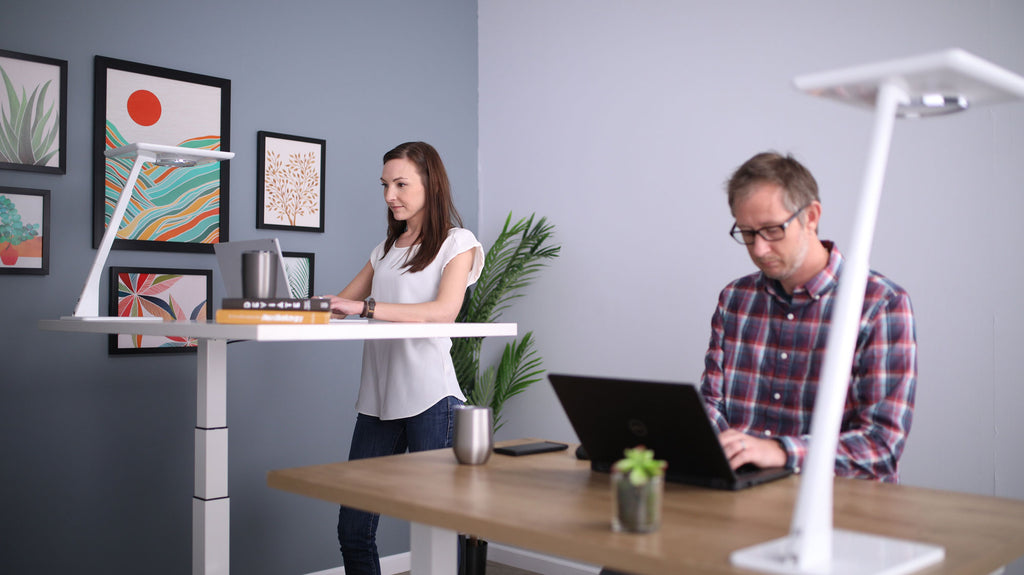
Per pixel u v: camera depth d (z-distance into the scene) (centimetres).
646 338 353
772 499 133
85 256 303
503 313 409
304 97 358
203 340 206
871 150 110
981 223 268
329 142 366
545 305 391
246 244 217
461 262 257
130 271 310
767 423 183
